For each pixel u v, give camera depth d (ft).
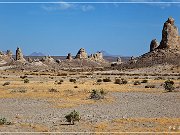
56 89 216.95
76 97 171.01
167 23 621.72
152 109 127.95
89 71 625.41
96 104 143.95
